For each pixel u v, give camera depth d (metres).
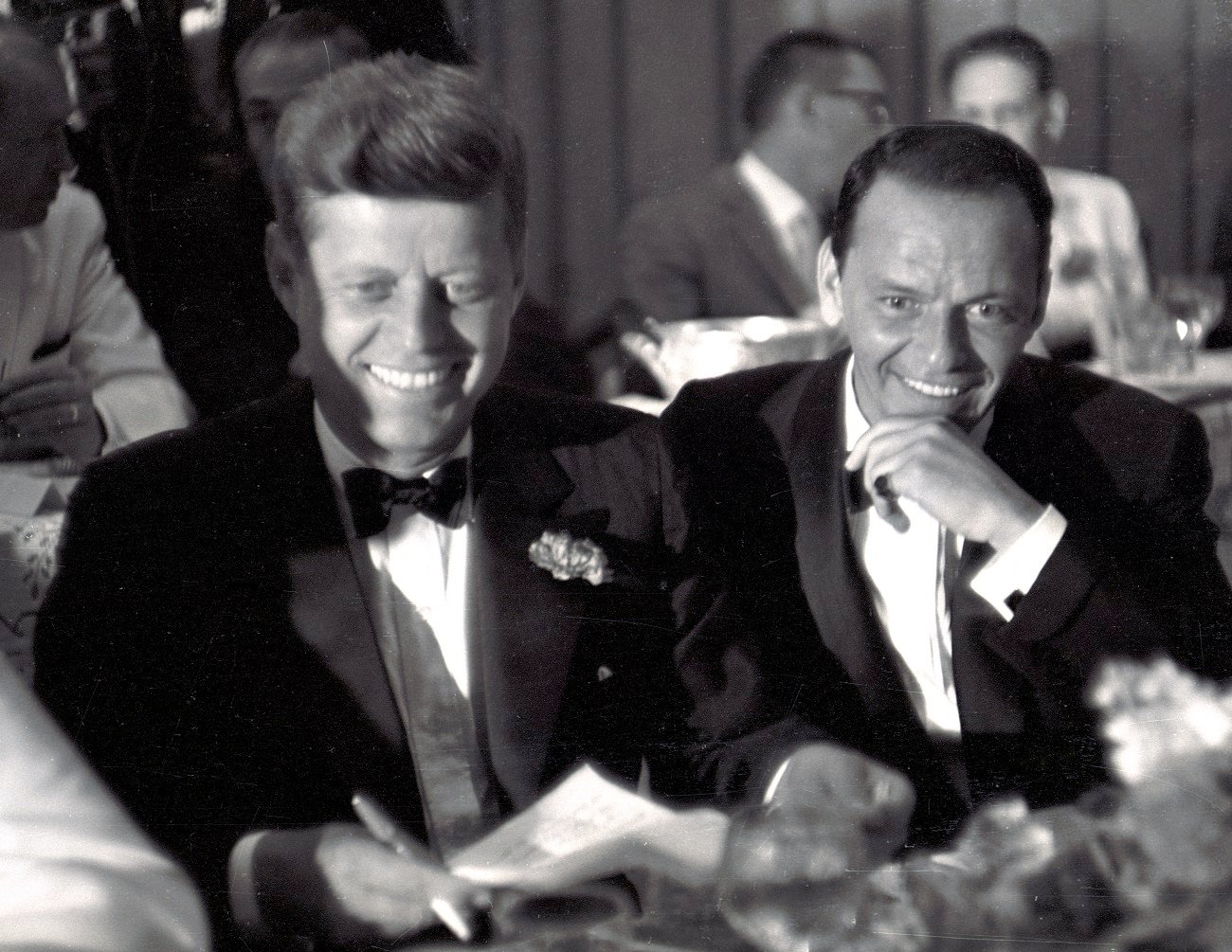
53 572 2.13
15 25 2.13
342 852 2.02
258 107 2.14
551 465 2.22
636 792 2.19
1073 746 2.43
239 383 2.23
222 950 2.04
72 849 1.20
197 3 2.15
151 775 2.11
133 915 1.16
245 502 2.12
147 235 2.20
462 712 2.20
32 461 2.23
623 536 2.23
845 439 2.37
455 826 2.17
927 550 2.39
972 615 2.40
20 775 1.23
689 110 2.35
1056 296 2.45
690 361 2.36
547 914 2.02
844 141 2.36
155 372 2.24
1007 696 2.42
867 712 2.39
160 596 2.11
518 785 2.17
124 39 2.16
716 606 2.28
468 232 2.14
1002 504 2.37
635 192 2.36
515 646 2.17
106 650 2.11
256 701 2.12
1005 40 2.37
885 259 2.34
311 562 2.12
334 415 2.14
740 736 2.24
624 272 2.33
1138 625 2.41
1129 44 2.41
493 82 2.27
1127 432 2.45
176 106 2.16
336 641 2.13
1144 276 2.45
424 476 2.14
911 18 2.36
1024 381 2.43
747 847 2.14
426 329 2.14
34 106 2.13
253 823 2.12
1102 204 2.45
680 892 2.04
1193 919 2.17
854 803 2.23
